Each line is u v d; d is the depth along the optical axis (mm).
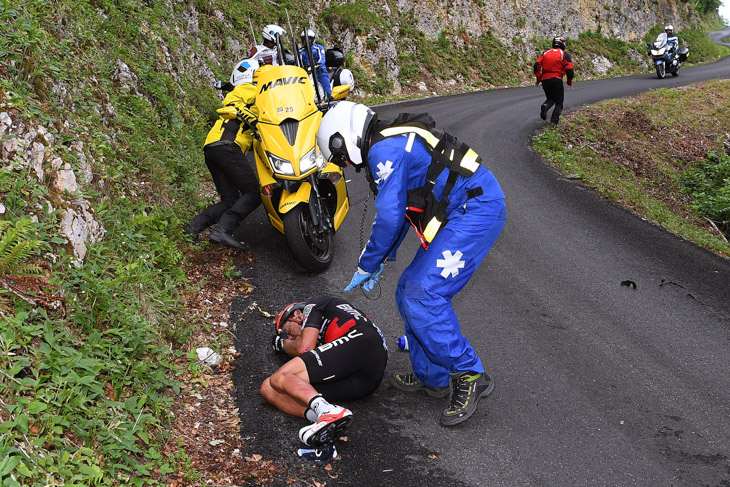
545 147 12242
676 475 3441
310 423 3840
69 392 3152
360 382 4004
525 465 3521
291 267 6027
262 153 5785
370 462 3539
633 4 35781
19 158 4273
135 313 4273
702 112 18609
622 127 15641
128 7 9211
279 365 4438
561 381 4344
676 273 6359
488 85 23641
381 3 21906
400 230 3873
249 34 14883
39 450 2891
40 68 5344
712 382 4355
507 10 27484
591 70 29766
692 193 13062
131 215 5414
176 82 9484
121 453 3156
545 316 5305
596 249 6992
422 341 3840
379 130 3723
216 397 4035
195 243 6207
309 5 19109
